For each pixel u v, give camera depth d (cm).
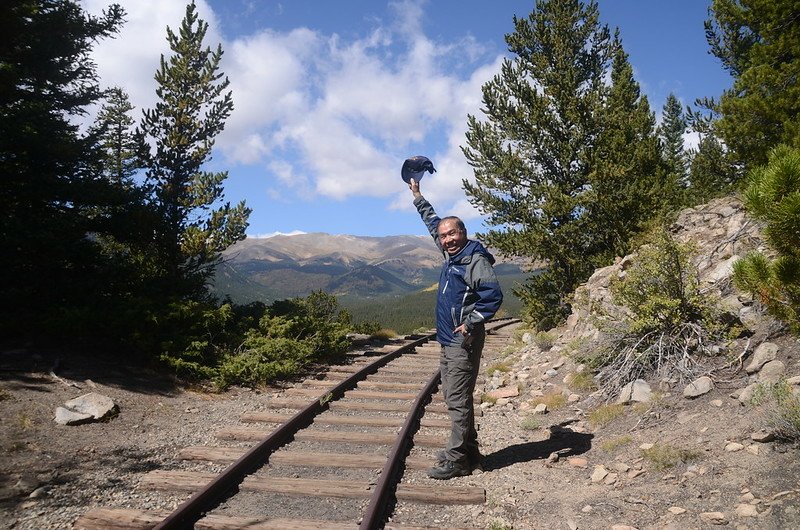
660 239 704
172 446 581
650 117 1708
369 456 525
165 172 1344
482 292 460
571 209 1469
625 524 375
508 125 1616
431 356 1299
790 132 1052
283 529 371
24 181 1005
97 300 970
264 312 1227
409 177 565
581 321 999
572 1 1602
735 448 432
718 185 1833
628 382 653
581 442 567
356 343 1533
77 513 402
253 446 557
